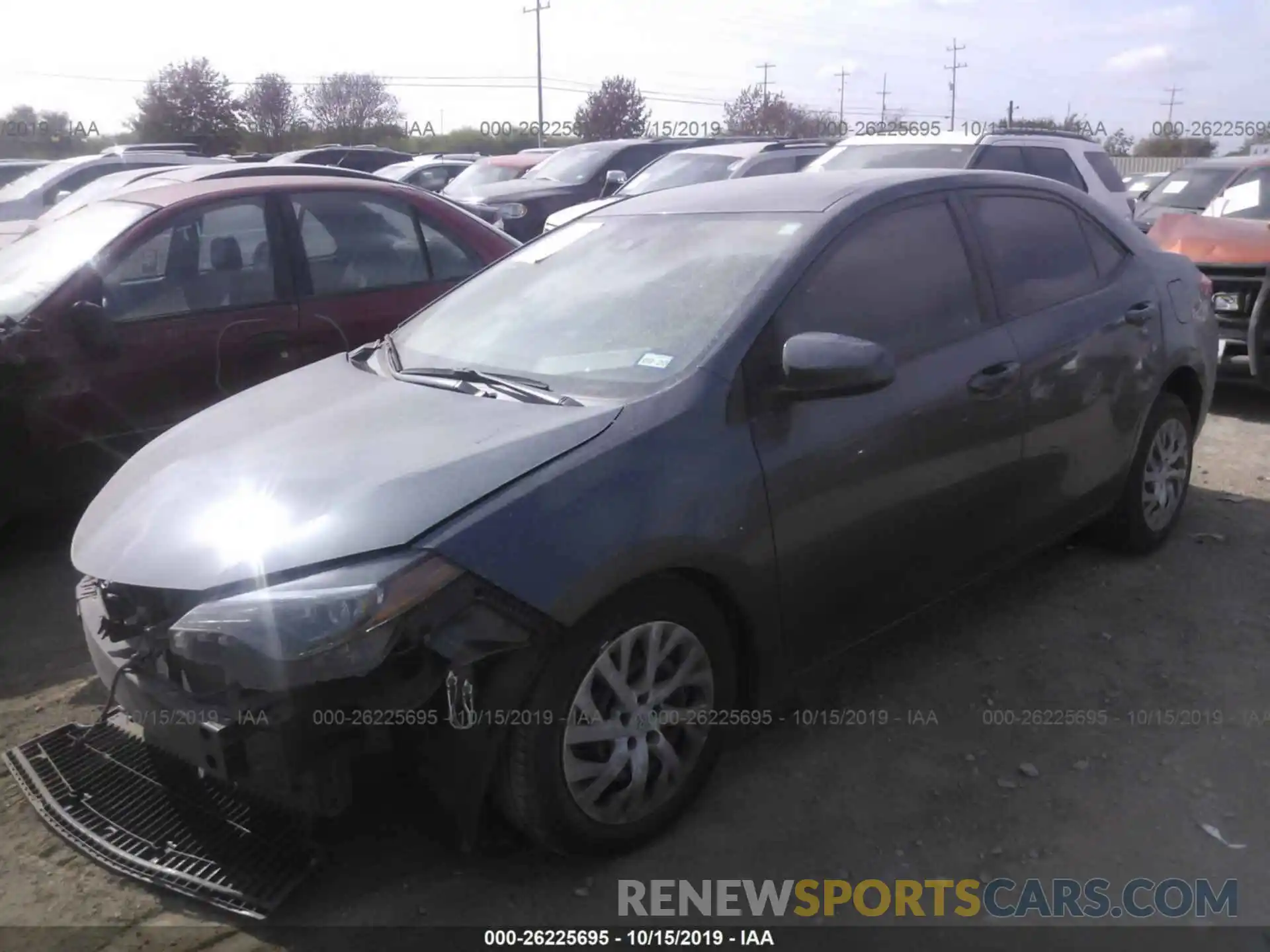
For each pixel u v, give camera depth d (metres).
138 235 5.26
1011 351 3.87
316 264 5.77
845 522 3.31
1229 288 7.35
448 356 3.72
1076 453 4.25
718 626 3.09
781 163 11.75
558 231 4.32
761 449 3.08
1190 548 5.03
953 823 3.12
